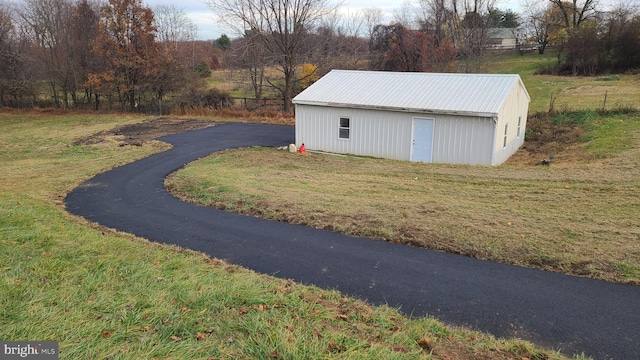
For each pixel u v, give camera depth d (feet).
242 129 82.48
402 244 24.68
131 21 108.06
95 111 112.37
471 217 27.86
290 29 99.81
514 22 199.82
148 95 115.24
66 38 115.24
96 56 113.19
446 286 19.63
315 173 45.09
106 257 20.30
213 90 107.86
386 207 30.73
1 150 67.82
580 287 19.22
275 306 15.75
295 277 20.85
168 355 11.60
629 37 106.63
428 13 139.33
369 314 16.49
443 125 51.29
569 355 14.44
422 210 29.68
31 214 29.40
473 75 58.23
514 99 54.75
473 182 38.40
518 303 18.03
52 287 15.97
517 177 39.40
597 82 98.07
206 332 13.14
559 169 42.22
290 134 76.13
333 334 13.74
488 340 15.10
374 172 45.06
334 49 124.47
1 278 16.44
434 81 58.54
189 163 54.13
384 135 55.72
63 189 42.04
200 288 16.76
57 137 79.00
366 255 23.30
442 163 50.85
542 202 31.12
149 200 37.24
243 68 112.78
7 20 116.06
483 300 18.31
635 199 30.32
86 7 115.96
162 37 138.10
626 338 15.44
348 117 57.93
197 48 167.22
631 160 42.47
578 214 27.89
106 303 14.67
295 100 61.00
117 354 11.52
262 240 26.05
